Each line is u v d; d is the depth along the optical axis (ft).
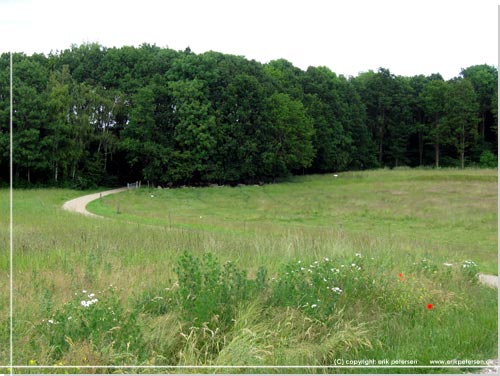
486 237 76.28
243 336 21.54
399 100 274.57
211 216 101.81
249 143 189.78
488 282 39.83
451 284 34.65
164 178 182.19
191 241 47.67
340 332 22.81
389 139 275.18
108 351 19.94
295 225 87.76
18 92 157.79
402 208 110.52
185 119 186.09
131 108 184.55
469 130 247.09
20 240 44.45
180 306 24.09
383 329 25.04
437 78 298.56
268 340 22.09
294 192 160.56
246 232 69.92
